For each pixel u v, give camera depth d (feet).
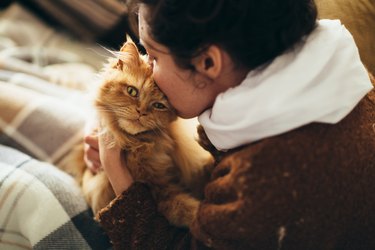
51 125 4.27
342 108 2.29
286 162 2.28
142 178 3.43
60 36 6.77
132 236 3.07
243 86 2.42
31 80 4.90
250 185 2.32
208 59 2.38
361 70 2.40
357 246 2.57
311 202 2.30
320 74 2.27
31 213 3.49
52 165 4.09
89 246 3.45
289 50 2.37
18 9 6.87
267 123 2.27
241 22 2.18
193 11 2.16
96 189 3.58
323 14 3.65
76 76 5.75
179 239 3.16
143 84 3.12
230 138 2.51
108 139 3.29
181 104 2.75
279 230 2.37
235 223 2.39
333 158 2.30
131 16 2.98
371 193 2.42
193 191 3.66
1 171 3.59
